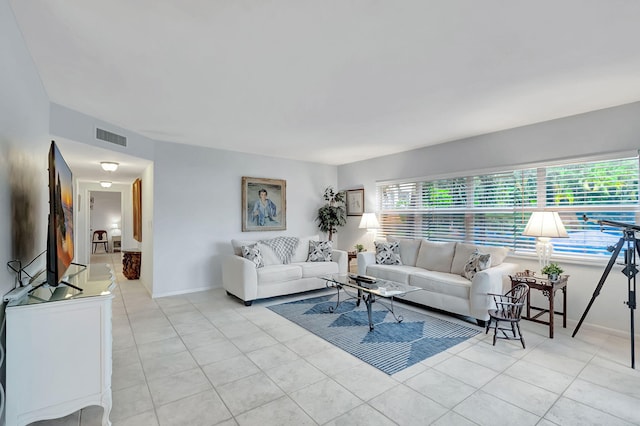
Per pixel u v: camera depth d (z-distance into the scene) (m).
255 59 2.29
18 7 1.71
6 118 1.73
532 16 1.80
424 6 1.71
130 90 2.83
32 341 1.73
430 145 5.05
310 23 1.86
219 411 2.03
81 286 2.12
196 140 4.70
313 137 4.54
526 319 3.61
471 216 4.58
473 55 2.26
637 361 2.68
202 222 5.13
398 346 3.00
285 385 2.33
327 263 5.19
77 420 1.99
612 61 2.35
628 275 2.73
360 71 2.49
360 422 1.92
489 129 4.14
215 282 5.28
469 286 3.61
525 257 3.96
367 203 6.26
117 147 3.92
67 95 2.93
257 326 3.54
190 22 1.84
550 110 3.42
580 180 3.56
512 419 1.94
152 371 2.54
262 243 5.18
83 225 7.18
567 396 2.18
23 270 2.03
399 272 4.40
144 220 5.48
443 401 2.13
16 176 1.93
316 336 3.26
